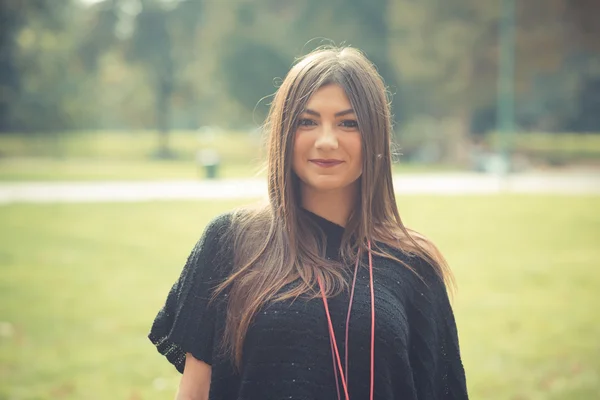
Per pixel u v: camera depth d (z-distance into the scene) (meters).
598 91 46.38
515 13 40.84
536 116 49.12
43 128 53.09
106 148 60.59
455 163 44.19
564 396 5.61
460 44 41.59
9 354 6.62
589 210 18.48
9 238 13.72
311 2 46.72
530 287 9.70
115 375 6.05
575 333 7.46
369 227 2.28
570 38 42.62
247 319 2.09
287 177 2.23
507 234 14.29
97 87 62.03
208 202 19.88
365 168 2.25
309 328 2.08
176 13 58.44
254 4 49.28
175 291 2.27
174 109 77.62
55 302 8.69
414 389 2.15
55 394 5.57
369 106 2.23
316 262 2.18
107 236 13.97
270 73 47.47
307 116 2.23
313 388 2.05
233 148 60.56
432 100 46.38
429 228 14.98
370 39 45.38
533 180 29.30
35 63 49.94
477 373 6.18
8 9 48.47
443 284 2.37
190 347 2.18
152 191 23.44
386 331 2.11
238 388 2.14
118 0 58.06
